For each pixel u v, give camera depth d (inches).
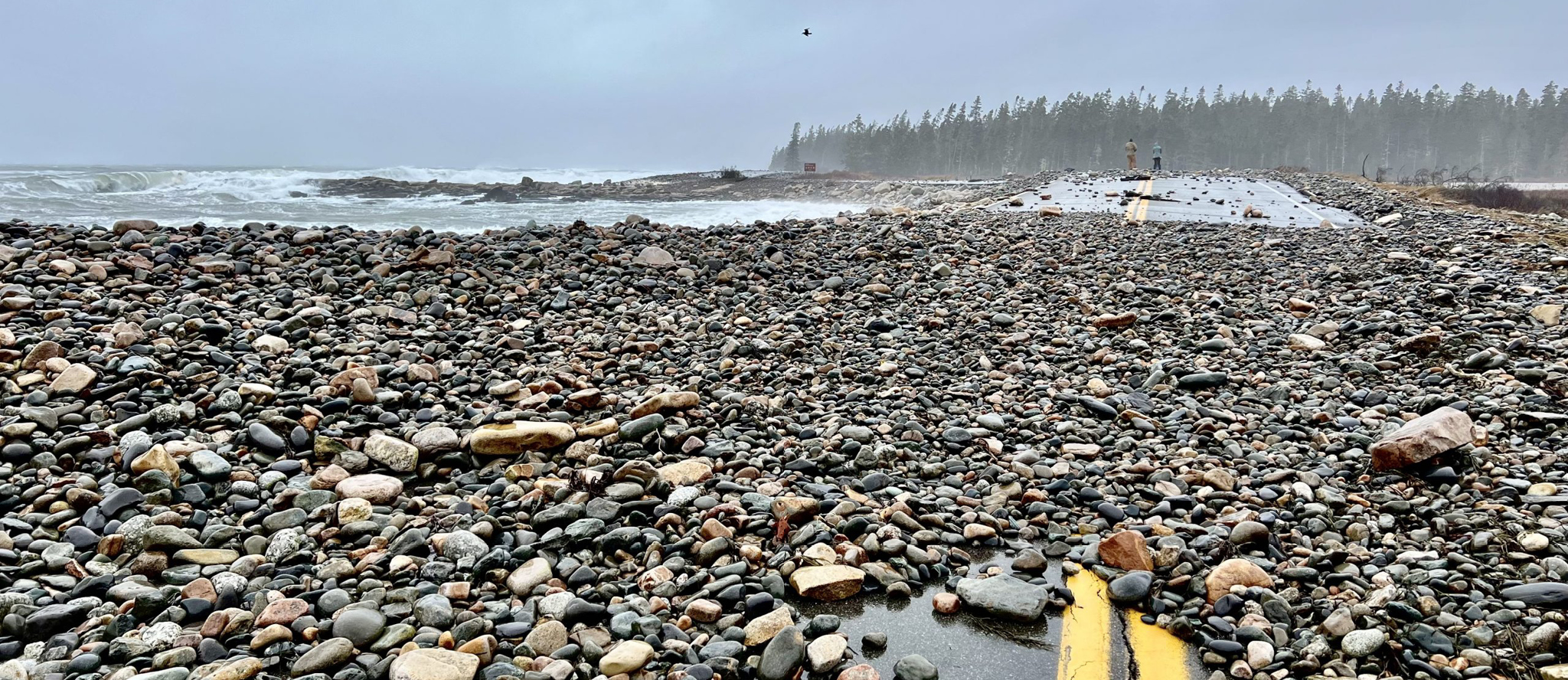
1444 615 134.3
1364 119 5516.7
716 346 310.7
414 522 163.6
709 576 149.6
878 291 408.8
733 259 452.4
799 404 247.0
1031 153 5275.6
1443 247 579.5
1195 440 221.8
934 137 5556.1
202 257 373.1
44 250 364.2
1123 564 157.4
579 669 122.3
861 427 222.2
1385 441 195.8
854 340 329.4
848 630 139.9
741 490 184.5
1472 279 432.8
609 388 253.6
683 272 421.4
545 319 341.4
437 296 356.2
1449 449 191.8
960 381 275.0
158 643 122.8
